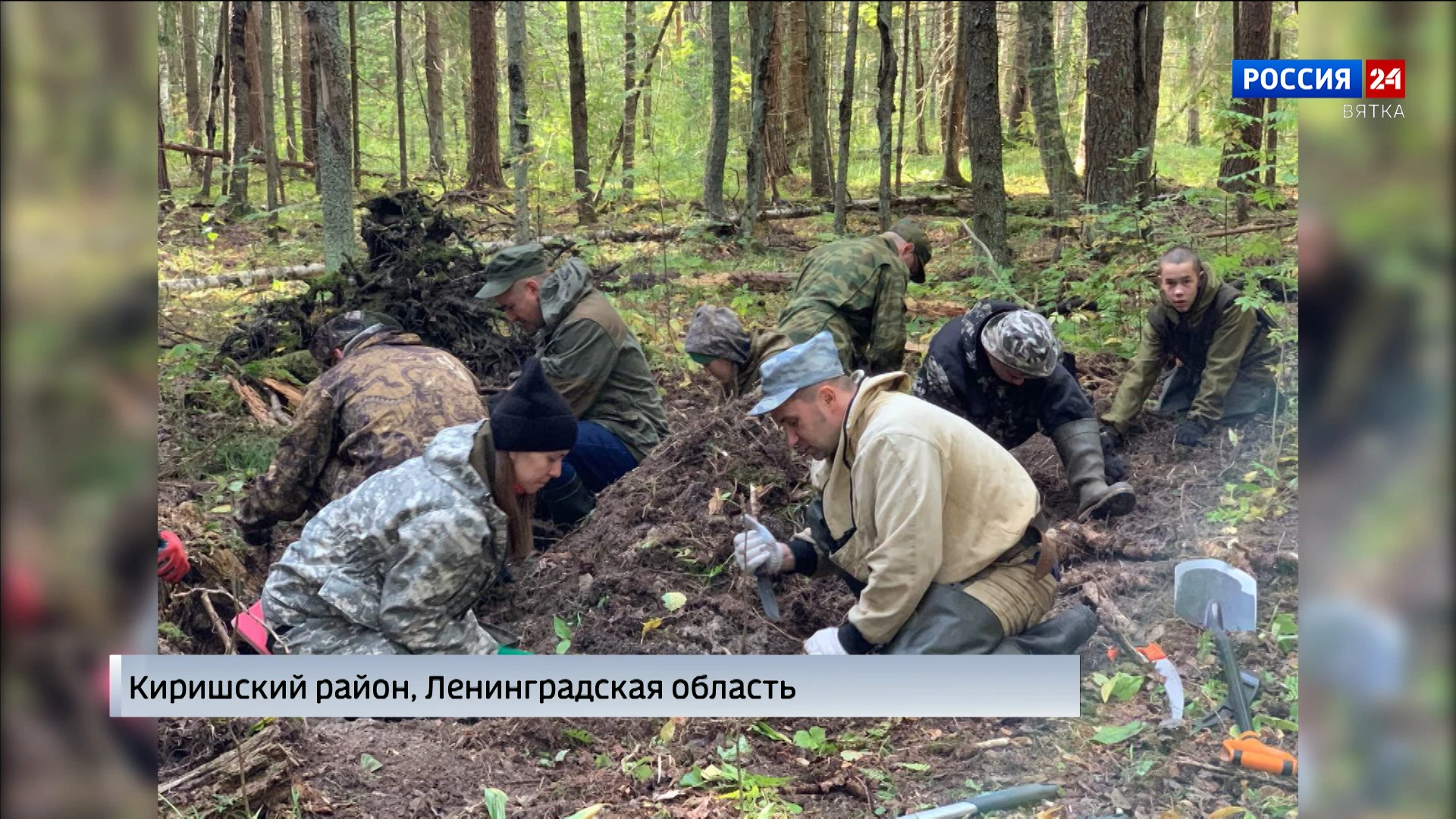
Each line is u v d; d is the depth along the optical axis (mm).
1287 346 5012
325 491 4367
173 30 16688
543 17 21922
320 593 3246
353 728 3146
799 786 2898
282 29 18047
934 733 3121
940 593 3211
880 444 3125
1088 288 7168
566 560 4262
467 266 6801
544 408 3135
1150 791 2775
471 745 3074
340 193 7805
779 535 4270
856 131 20484
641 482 4688
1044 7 10547
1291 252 5746
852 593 3883
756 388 5102
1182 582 3598
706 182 11781
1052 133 10523
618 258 10414
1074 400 4414
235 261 10281
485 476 3223
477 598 3412
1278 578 3779
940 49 21531
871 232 12297
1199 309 4953
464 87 19641
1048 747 3020
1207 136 9891
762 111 10773
